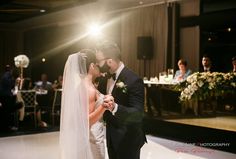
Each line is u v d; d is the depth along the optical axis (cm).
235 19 859
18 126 824
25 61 862
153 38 1069
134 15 1120
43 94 879
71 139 293
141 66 1104
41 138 703
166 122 716
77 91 295
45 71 1493
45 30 1461
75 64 301
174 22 1012
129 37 1137
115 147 297
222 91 598
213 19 915
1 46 1521
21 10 1086
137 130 303
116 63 302
